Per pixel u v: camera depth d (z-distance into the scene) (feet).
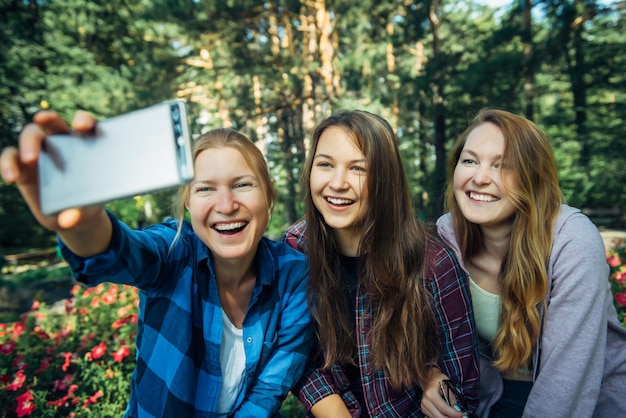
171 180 2.44
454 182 5.65
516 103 33.27
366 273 5.25
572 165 42.63
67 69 45.03
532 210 5.17
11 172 2.52
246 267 4.82
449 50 44.21
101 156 2.55
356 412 5.41
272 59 43.09
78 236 3.02
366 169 4.94
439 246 5.39
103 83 42.45
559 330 5.00
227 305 4.92
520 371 5.91
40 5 47.93
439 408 5.08
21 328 11.05
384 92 45.68
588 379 4.93
